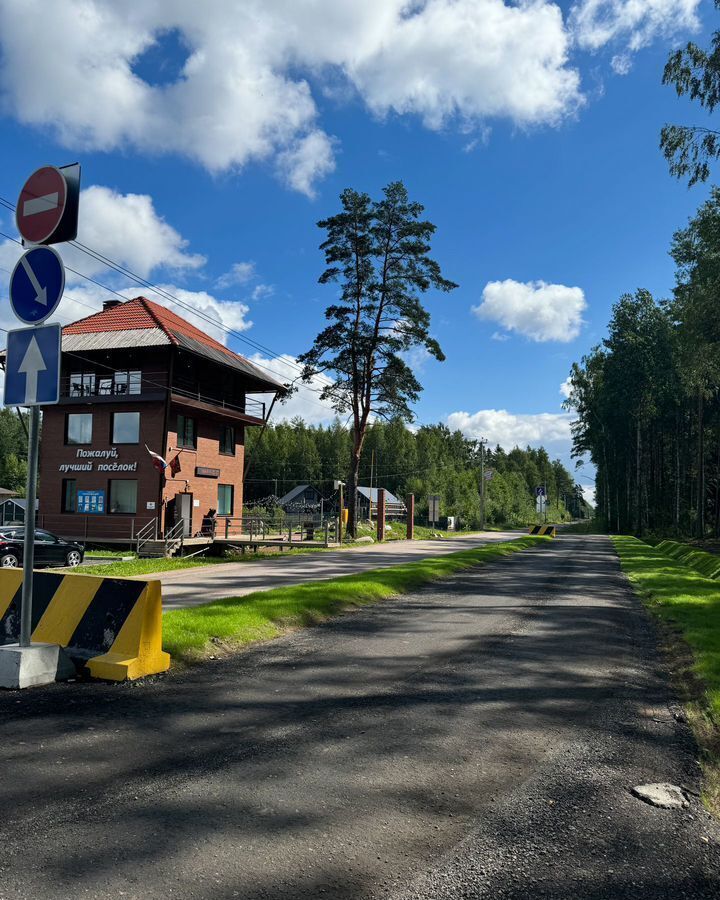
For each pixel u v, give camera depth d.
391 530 54.25
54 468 33.66
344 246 37.94
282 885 2.60
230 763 3.90
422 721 4.82
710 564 19.94
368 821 3.19
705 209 30.19
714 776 3.92
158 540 28.00
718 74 22.39
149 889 2.54
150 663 6.00
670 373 50.72
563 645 7.93
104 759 3.93
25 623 5.70
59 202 5.78
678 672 6.71
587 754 4.25
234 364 35.69
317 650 7.32
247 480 114.12
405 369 38.28
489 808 3.39
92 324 34.03
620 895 2.61
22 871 2.66
